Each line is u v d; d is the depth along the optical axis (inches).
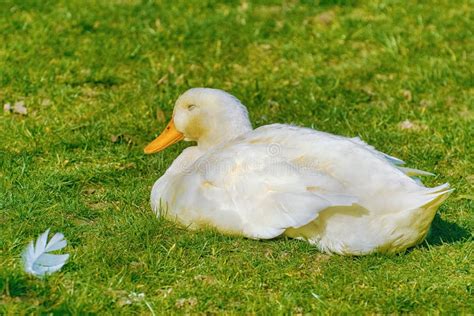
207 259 392.8
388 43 687.1
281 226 380.2
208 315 351.3
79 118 567.5
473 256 396.2
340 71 653.3
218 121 445.4
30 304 350.3
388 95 613.9
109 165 504.7
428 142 540.7
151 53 673.0
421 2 777.6
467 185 481.1
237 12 749.9
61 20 719.7
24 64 639.1
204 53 677.9
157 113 569.0
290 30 720.3
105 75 628.1
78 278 370.6
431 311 352.8
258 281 374.0
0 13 727.7
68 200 450.6
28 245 383.9
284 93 611.2
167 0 768.9
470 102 601.3
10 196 446.9
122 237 410.9
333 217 380.8
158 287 370.3
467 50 687.1
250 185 392.2
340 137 406.6
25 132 536.1
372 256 388.5
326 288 367.6
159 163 500.1
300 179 380.5
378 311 354.6
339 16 752.3
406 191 373.1
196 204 407.2
